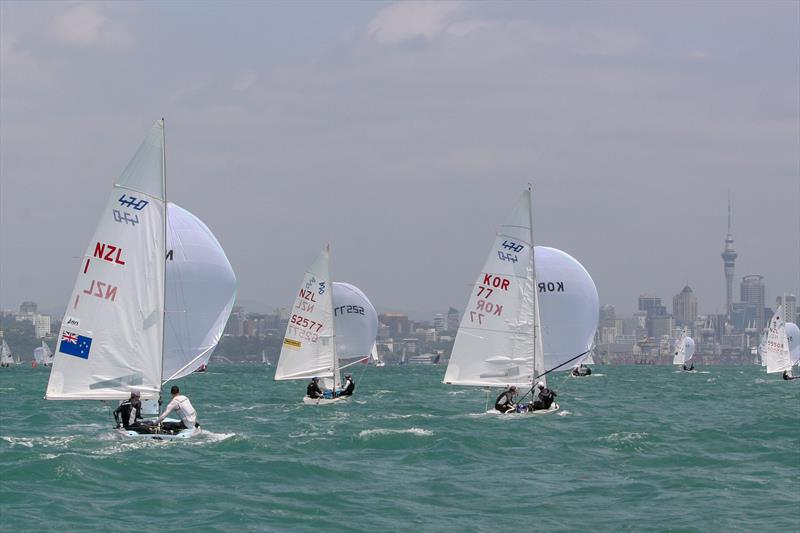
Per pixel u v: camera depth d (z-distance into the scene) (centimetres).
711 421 11950
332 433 10012
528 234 11475
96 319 8000
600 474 7475
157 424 8494
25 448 8225
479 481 7119
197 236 10256
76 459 7169
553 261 14912
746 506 6294
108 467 7138
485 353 11550
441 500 6431
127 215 8006
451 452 8419
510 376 11525
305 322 15600
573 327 14862
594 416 12306
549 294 14850
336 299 18625
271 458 7819
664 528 5712
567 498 6531
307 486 6788
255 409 14375
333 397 15500
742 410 14350
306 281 15638
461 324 11625
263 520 5712
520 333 11481
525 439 9488
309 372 15600
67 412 13650
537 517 5975
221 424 11375
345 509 6091
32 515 5703
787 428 10812
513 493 6688
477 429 10350
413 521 5819
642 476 7381
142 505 6031
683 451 8712
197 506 6050
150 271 8044
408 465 7812
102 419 12406
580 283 14888
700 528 5712
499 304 11506
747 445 9150
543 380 12181
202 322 10250
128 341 8038
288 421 11781
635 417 12400
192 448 8188
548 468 7744
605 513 6094
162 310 8088
